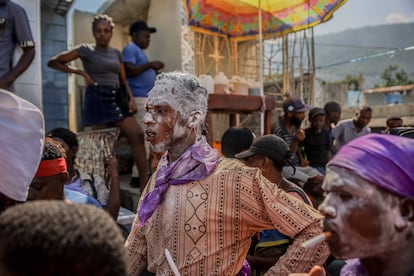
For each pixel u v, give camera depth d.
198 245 1.61
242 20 6.84
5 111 1.75
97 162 3.86
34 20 4.07
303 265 1.55
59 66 4.25
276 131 4.75
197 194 1.63
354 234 1.06
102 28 4.34
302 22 6.41
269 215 1.62
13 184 1.75
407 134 2.04
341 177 1.07
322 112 5.02
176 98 1.68
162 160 1.82
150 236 1.74
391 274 1.09
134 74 4.99
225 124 7.08
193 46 6.42
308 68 7.95
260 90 5.02
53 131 3.17
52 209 0.83
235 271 1.67
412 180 1.02
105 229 0.84
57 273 0.77
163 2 6.55
